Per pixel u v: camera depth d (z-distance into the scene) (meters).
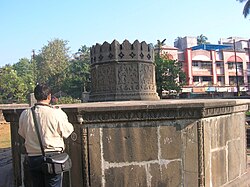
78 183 3.59
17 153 4.25
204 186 3.69
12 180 4.76
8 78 30.86
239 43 54.41
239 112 4.59
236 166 4.45
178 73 29.33
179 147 3.64
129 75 5.57
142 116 3.55
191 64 45.12
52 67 50.84
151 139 3.61
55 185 2.78
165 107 3.50
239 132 4.59
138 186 3.60
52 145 2.79
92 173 3.54
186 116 3.59
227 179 4.18
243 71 50.19
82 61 48.50
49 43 53.16
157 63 27.64
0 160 7.13
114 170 3.57
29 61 71.19
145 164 3.61
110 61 5.59
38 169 2.78
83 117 3.49
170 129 3.63
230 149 4.29
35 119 2.82
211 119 3.88
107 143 3.57
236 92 44.75
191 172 3.65
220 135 4.07
